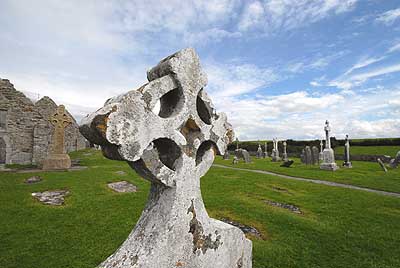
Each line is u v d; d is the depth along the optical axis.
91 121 2.09
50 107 26.25
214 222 3.13
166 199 2.61
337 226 7.02
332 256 5.37
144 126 2.34
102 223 6.64
